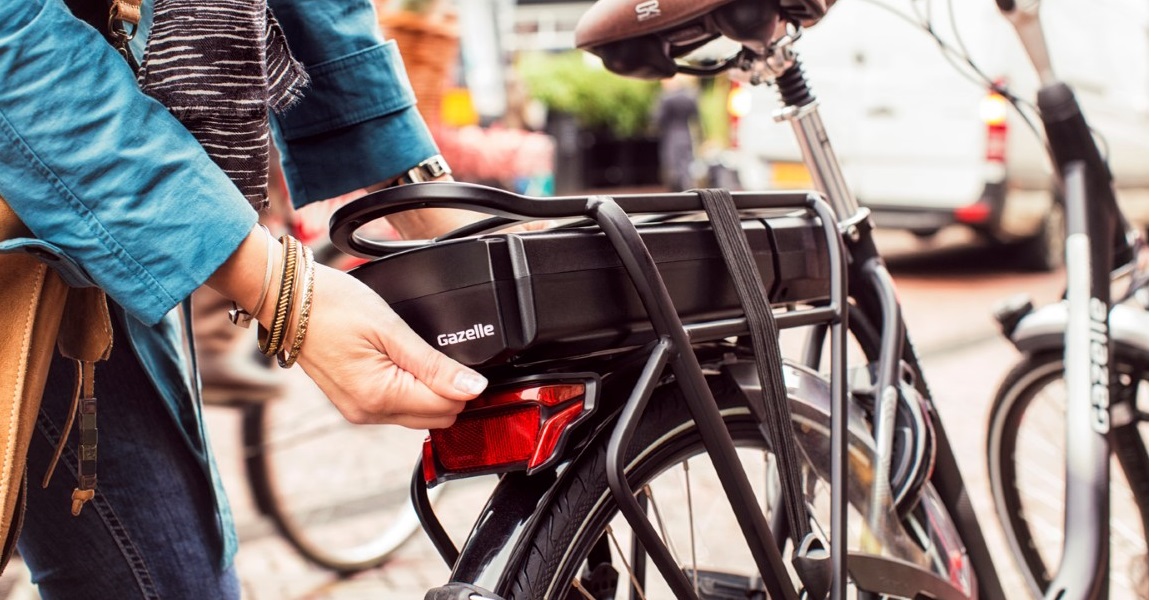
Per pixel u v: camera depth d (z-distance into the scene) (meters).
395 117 1.20
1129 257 1.78
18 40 0.75
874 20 7.28
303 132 1.20
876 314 1.39
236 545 1.28
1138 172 8.10
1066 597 1.50
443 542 0.99
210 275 0.80
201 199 0.79
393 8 2.90
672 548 1.13
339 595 2.47
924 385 1.42
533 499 0.97
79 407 1.10
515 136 4.93
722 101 15.02
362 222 0.89
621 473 0.88
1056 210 7.62
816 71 7.50
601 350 0.97
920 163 7.24
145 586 1.16
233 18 0.85
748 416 1.15
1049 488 2.04
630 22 1.17
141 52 0.99
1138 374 1.74
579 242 0.90
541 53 16.08
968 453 3.19
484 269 0.85
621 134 15.73
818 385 1.21
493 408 0.93
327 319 0.83
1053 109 1.66
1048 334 1.84
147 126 0.79
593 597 1.04
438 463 0.97
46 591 1.16
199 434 1.20
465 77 7.23
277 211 2.66
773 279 1.09
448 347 0.86
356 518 2.73
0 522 0.81
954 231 9.88
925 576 1.20
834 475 1.07
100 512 1.13
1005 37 6.87
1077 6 7.10
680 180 12.58
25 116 0.76
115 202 0.78
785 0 1.16
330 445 3.18
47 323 0.84
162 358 1.16
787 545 1.28
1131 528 2.05
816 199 1.15
